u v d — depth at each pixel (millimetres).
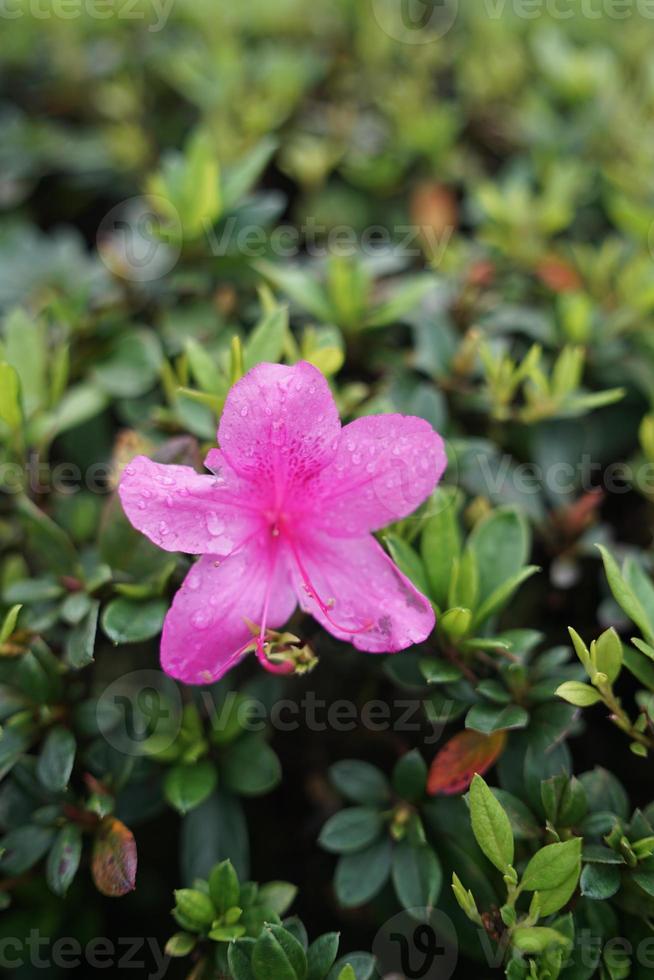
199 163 406
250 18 520
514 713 347
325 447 346
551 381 410
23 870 355
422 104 490
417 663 363
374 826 356
